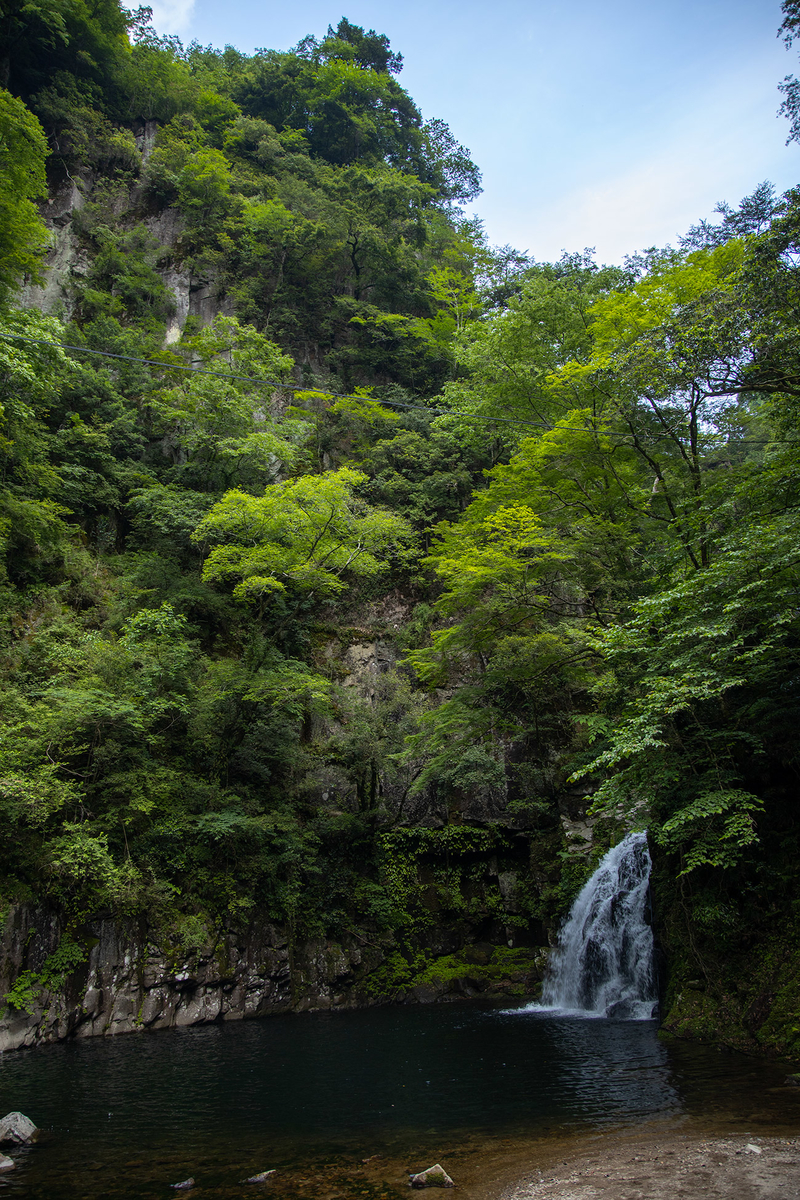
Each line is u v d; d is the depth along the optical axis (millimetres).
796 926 12797
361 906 23953
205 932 19234
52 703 19953
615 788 13359
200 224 43094
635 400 17109
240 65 58281
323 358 42062
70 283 37375
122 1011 17422
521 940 24797
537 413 25422
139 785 19625
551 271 28625
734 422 19344
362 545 24438
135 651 21875
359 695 27266
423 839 25750
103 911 18141
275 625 29000
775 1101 9289
